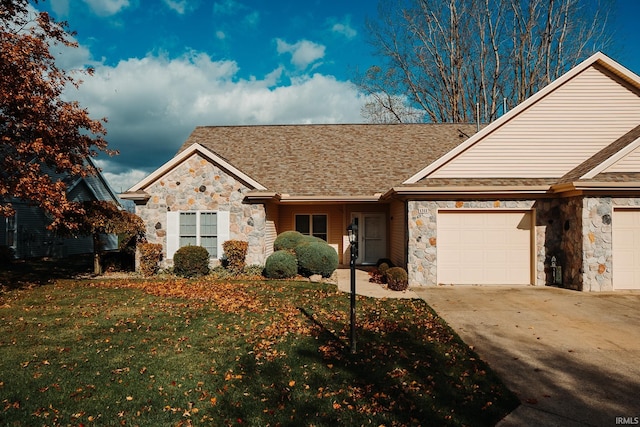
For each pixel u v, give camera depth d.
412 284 11.68
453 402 4.34
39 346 6.00
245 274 13.40
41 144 11.13
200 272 13.22
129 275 13.79
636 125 11.84
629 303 9.17
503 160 12.06
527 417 4.06
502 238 11.75
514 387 4.76
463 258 11.80
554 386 4.80
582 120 11.95
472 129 18.95
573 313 8.32
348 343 6.22
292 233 14.74
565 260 11.31
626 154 10.55
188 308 8.53
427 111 32.44
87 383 4.71
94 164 21.80
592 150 11.91
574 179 10.55
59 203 11.29
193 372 5.04
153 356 5.61
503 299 9.71
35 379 4.81
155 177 14.07
